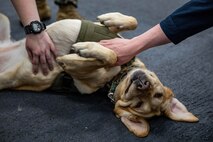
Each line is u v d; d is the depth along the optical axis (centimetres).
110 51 127
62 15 202
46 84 142
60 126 132
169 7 247
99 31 136
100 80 137
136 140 128
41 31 131
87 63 127
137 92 123
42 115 136
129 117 130
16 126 130
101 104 144
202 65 179
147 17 229
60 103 143
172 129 134
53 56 135
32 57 133
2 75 139
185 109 139
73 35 134
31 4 135
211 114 144
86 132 130
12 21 209
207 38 208
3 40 151
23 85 144
